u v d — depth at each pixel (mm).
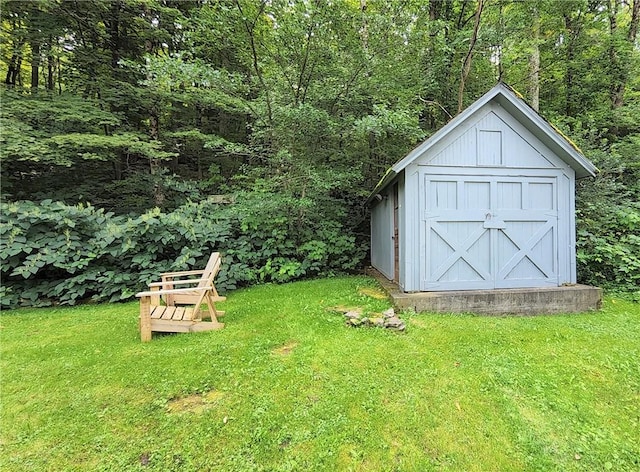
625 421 2410
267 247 6824
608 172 6746
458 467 2006
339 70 6738
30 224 5438
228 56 8547
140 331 3885
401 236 5035
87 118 7297
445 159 4797
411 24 7594
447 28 9516
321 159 7527
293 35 6066
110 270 5789
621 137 9398
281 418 2379
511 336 3715
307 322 4176
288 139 6734
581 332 3848
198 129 9445
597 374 2963
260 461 2033
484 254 4883
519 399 2613
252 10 5863
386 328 3912
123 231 5695
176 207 8359
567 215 5027
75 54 8266
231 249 6598
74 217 5727
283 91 6828
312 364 3096
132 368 3064
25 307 5230
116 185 8227
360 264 8062
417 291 4781
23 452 2092
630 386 2797
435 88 8836
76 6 7832
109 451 2100
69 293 5418
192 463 2014
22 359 3297
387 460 2047
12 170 7414
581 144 7195
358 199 8656
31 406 2527
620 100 9633
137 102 8578
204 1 7543
